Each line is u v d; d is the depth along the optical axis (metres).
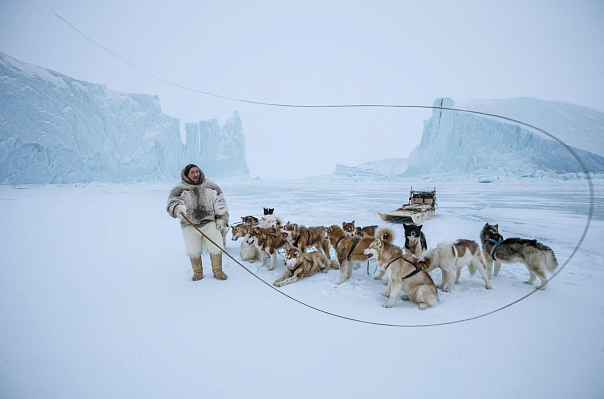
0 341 2.63
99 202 18.23
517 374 2.10
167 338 2.66
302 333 2.69
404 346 2.45
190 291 3.80
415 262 3.27
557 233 6.82
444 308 3.10
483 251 4.12
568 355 2.30
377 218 9.89
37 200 19.58
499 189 21.56
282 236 4.73
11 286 4.05
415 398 1.88
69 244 6.77
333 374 2.12
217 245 4.13
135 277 4.41
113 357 2.39
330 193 21.19
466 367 2.18
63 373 2.19
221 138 52.62
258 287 3.89
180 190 4.22
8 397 1.94
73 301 3.50
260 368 2.21
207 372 2.17
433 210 10.26
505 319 2.87
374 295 3.57
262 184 34.41
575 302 3.21
